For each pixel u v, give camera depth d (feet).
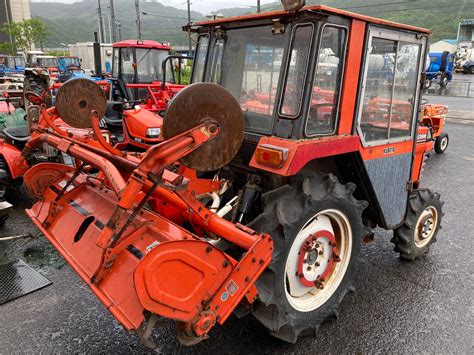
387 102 10.23
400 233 12.42
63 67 73.61
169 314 6.45
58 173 10.61
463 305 10.81
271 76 8.91
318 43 7.97
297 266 8.89
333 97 8.82
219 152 7.02
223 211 8.95
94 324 9.74
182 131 6.53
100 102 10.72
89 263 8.11
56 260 12.76
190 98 6.47
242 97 9.63
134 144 18.71
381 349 9.11
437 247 14.29
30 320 9.84
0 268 12.18
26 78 21.26
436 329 9.82
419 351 9.08
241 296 7.21
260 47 9.12
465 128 40.14
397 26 9.61
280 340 9.32
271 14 8.46
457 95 65.57
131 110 19.60
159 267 6.29
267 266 8.00
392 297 11.11
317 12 7.75
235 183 10.21
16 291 10.99
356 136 9.29
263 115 9.15
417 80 11.00
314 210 8.51
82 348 8.95
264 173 9.22
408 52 10.47
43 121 10.41
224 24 9.94
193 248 6.57
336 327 9.84
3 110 23.02
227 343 9.17
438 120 28.37
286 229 8.07
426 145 13.20
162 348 9.00
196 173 9.97
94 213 8.98
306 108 8.19
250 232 7.44
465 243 14.62
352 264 9.98
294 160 7.86
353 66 8.86
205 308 6.81
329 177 8.96
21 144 17.69
